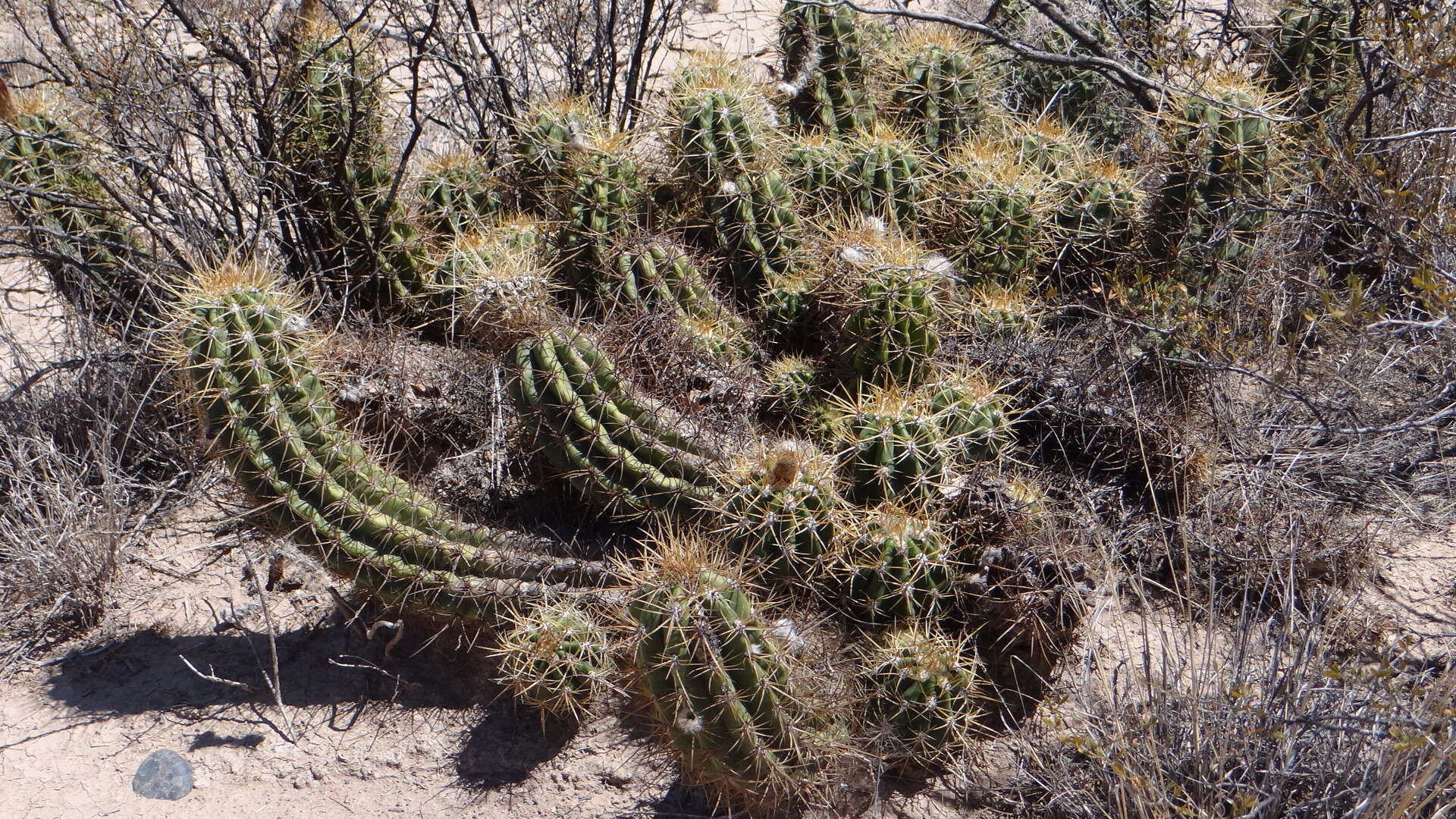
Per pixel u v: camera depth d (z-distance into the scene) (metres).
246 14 4.23
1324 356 3.73
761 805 2.66
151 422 3.92
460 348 3.79
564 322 2.93
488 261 3.48
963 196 3.72
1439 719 2.31
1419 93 3.96
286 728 3.03
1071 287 3.98
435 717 3.05
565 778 2.88
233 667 3.22
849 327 3.24
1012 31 5.29
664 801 2.80
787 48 4.38
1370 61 4.00
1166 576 3.28
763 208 3.59
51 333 4.68
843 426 3.02
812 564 2.70
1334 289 4.10
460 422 3.59
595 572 2.97
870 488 2.84
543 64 5.40
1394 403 3.69
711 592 2.30
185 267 3.93
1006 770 2.81
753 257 3.62
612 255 3.54
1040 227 3.74
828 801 2.68
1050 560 2.70
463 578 2.92
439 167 4.16
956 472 2.91
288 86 3.85
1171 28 5.40
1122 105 5.07
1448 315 3.16
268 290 2.88
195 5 4.13
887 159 3.73
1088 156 4.18
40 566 3.37
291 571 3.45
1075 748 2.67
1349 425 3.51
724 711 2.32
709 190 3.60
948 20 4.24
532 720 3.01
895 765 2.79
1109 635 3.10
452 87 4.73
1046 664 2.91
